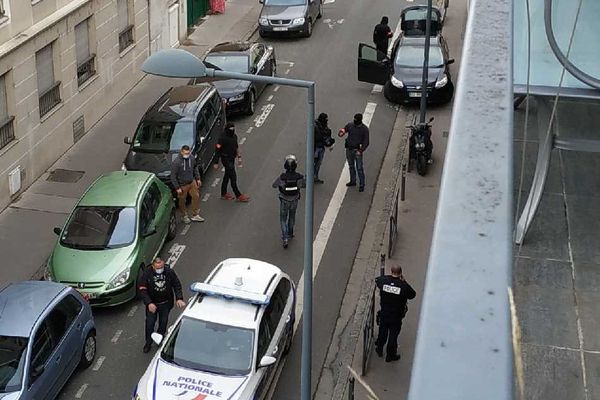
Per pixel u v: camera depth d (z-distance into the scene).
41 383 11.70
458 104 2.24
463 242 1.73
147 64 11.52
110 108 24.47
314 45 30.31
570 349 4.92
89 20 22.80
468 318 1.54
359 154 19.58
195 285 12.77
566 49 6.48
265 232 18.12
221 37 31.19
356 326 14.92
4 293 12.71
